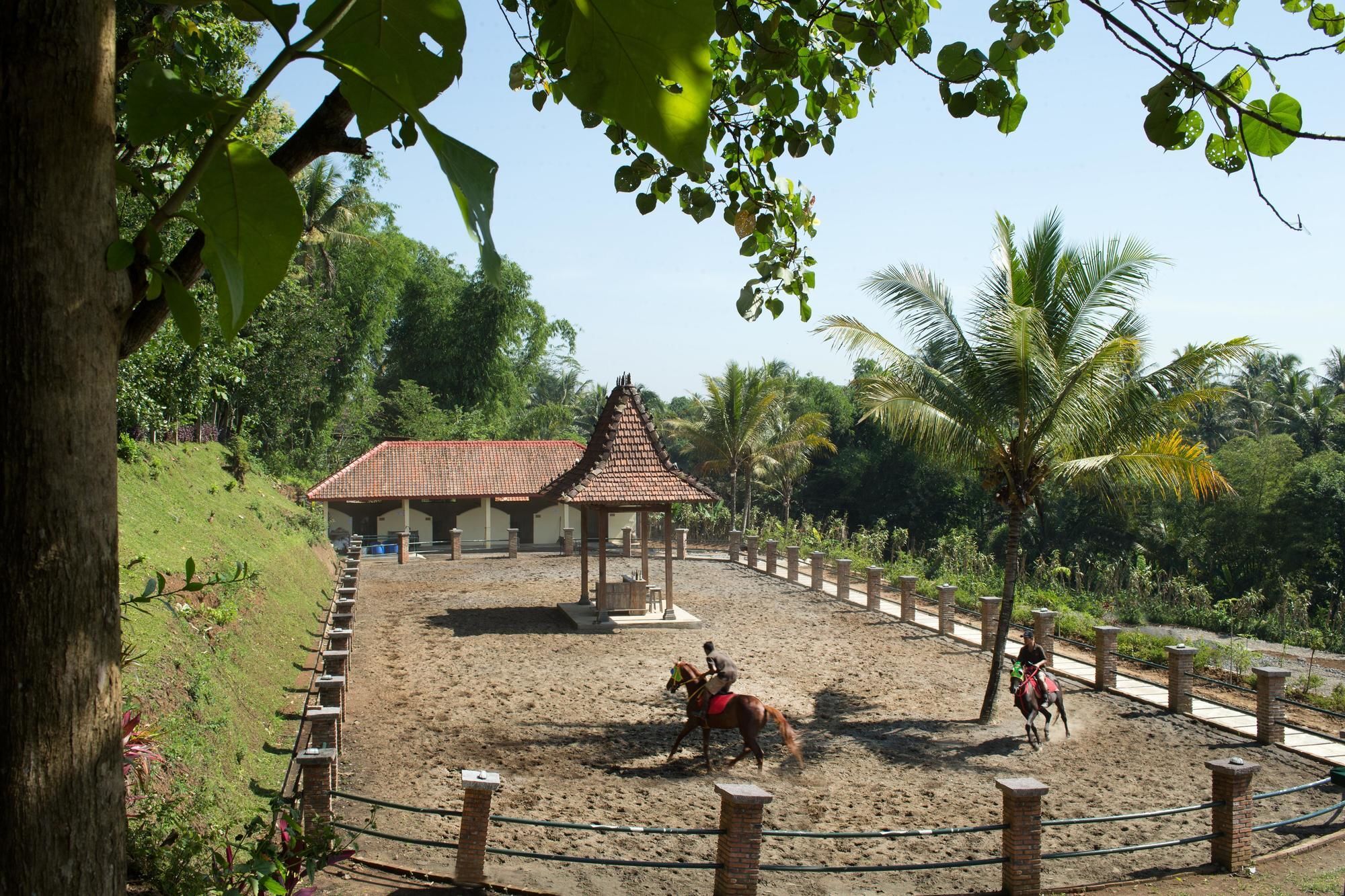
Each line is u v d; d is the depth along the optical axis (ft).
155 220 5.70
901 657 62.85
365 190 146.20
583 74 5.42
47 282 5.32
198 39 14.19
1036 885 28.40
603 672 57.00
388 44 5.78
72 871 5.48
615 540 132.36
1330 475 118.83
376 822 32.86
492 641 65.31
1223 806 31.01
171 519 59.31
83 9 5.43
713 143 17.15
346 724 45.03
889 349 51.24
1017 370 47.11
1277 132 9.15
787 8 13.42
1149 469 47.21
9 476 5.29
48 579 5.39
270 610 57.93
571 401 248.73
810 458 176.76
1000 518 147.64
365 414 169.89
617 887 28.60
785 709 49.90
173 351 66.39
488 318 180.45
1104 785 38.65
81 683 5.55
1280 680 44.50
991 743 44.55
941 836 33.12
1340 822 35.19
